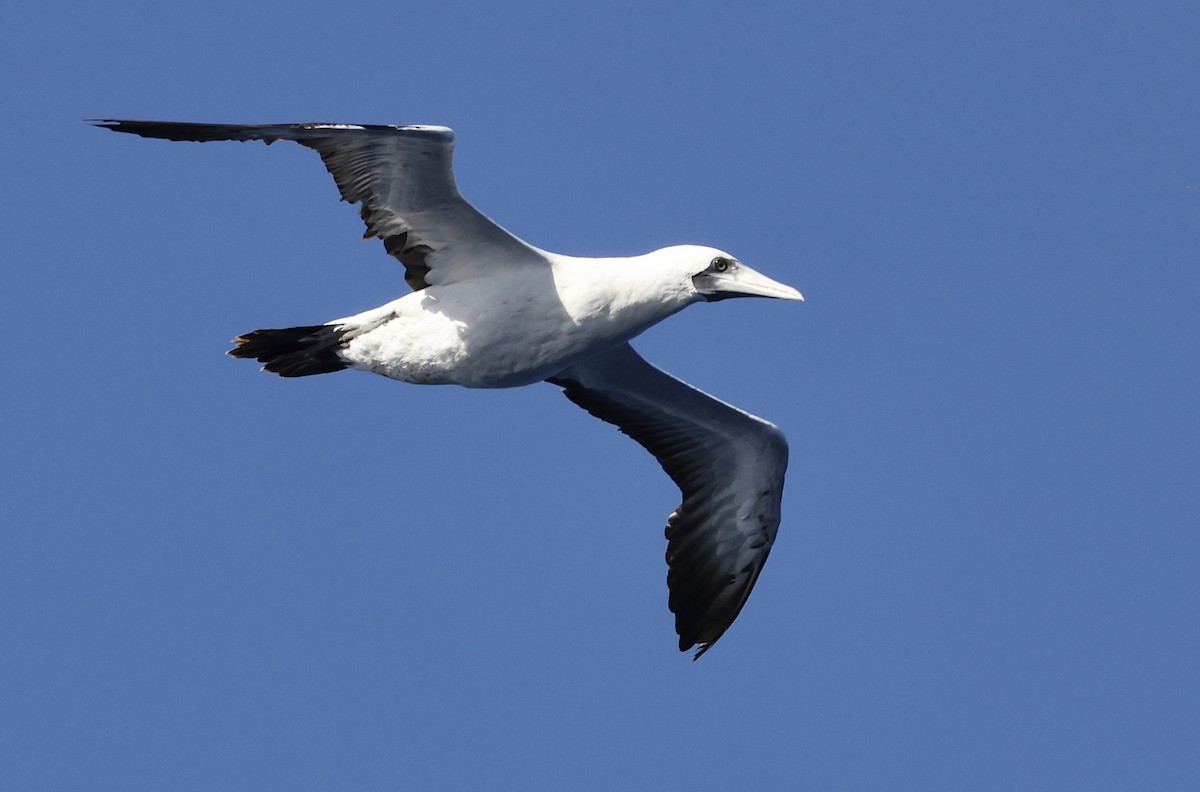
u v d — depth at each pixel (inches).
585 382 776.9
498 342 682.8
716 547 803.4
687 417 780.6
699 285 687.1
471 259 684.7
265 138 628.1
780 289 684.7
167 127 622.2
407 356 693.9
